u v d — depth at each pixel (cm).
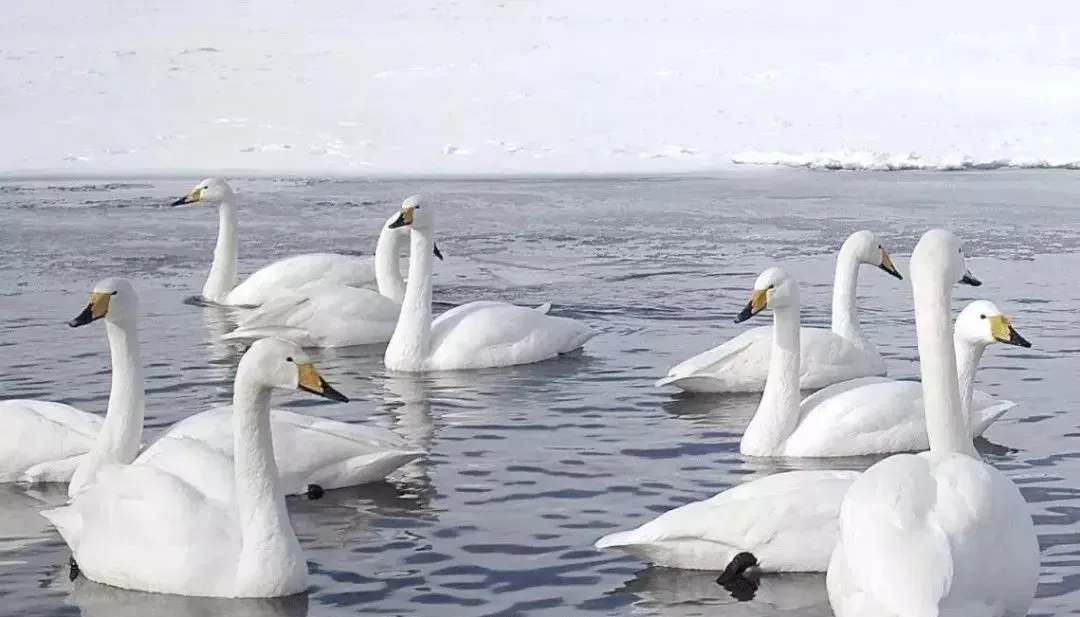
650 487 988
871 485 634
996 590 614
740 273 2005
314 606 775
